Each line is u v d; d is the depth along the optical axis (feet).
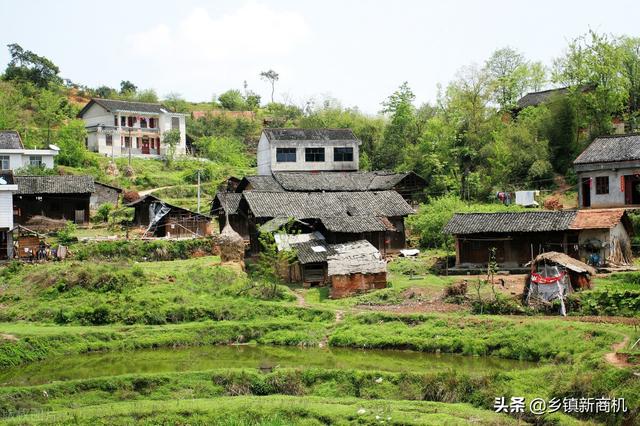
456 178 261.65
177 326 152.05
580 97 247.91
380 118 362.53
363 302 164.66
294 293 176.14
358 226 194.90
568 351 118.93
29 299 167.32
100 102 343.87
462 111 280.31
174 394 109.91
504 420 91.25
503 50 320.29
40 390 108.99
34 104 363.97
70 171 280.92
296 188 241.35
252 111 456.45
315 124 363.15
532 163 249.34
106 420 93.91
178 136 351.05
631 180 196.95
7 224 199.11
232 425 91.45
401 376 108.88
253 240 208.23
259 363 127.54
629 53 262.67
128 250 198.39
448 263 190.19
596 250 172.96
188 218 223.71
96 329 148.56
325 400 102.12
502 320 137.39
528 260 181.27
